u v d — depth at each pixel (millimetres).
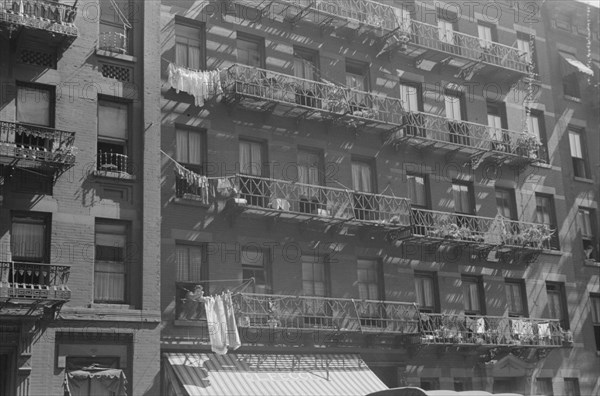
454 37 33750
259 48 28766
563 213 35438
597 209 36938
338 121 28938
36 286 20766
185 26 27203
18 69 22500
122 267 22938
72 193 22375
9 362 20891
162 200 24625
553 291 34250
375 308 28375
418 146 31188
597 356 34344
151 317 22562
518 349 31062
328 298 26531
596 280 35625
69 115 22906
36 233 21922
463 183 32781
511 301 32594
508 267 32625
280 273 26469
